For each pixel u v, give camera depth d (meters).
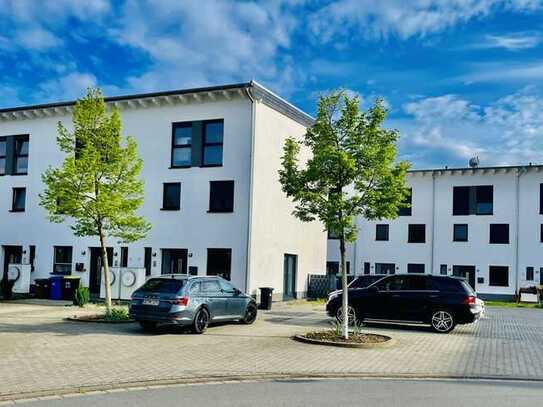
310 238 30.12
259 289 24.52
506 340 15.81
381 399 8.36
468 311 16.84
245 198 24.27
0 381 8.95
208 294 15.77
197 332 15.23
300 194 14.91
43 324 16.28
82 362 10.75
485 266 40.78
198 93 25.05
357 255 45.22
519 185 40.31
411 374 10.59
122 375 9.67
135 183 18.48
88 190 17.66
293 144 15.77
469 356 12.84
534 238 39.50
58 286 24.66
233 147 24.69
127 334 14.73
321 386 9.36
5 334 14.16
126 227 18.64
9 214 29.08
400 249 43.81
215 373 10.09
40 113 28.48
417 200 43.50
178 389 8.91
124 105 26.80
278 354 12.30
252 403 7.91
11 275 26.16
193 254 25.03
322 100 14.84
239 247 24.19
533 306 33.47
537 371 11.17
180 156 25.95
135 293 15.24
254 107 24.52
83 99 18.09
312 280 30.02
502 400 8.45
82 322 16.92
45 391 8.40
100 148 18.09
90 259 27.02
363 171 14.61
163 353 12.02
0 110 29.20
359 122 14.76
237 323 17.92
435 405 8.02
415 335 16.31
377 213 14.61
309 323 18.61
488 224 40.97
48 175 18.02
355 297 18.02
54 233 27.77
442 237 42.44
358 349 13.30
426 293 17.28
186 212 25.36
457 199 42.31
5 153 29.62
